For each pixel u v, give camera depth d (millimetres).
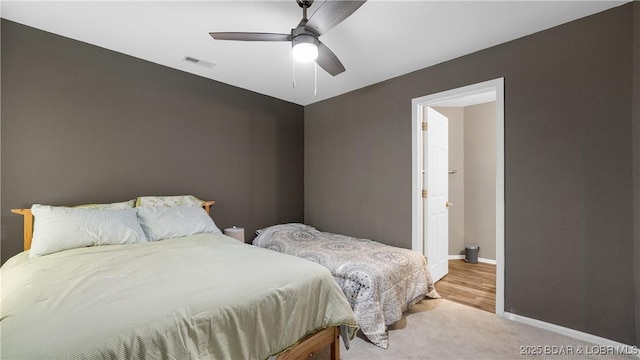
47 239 1802
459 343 1971
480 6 1859
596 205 1936
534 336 2045
